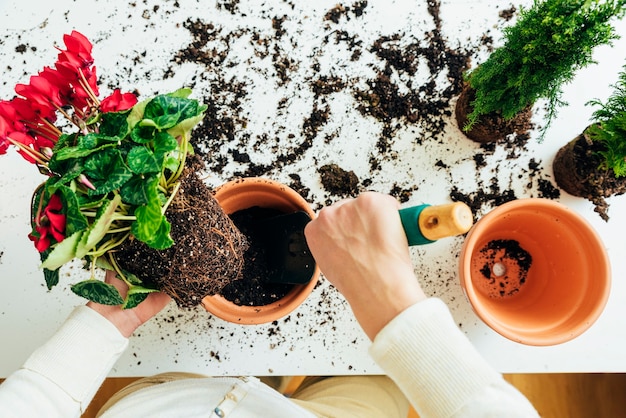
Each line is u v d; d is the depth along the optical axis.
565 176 0.92
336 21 0.97
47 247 0.58
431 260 0.95
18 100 0.59
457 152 0.96
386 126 0.96
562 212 0.83
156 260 0.65
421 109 0.96
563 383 1.28
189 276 0.67
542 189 0.96
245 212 0.88
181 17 0.96
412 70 0.96
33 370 0.59
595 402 1.27
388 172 0.96
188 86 0.96
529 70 0.75
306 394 0.96
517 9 0.96
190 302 0.72
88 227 0.54
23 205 0.93
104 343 0.63
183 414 0.70
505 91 0.80
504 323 0.84
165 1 0.96
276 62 0.96
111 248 0.64
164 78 0.96
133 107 0.61
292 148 0.96
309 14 0.97
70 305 0.92
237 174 0.95
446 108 0.96
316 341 0.92
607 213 0.94
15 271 0.92
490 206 0.96
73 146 0.60
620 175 0.87
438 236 0.52
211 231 0.68
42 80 0.58
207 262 0.68
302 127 0.96
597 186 0.88
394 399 0.95
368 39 0.97
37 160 0.62
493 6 0.97
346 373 0.92
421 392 0.46
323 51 0.97
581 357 0.92
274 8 0.97
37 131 0.63
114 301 0.63
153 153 0.58
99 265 0.65
